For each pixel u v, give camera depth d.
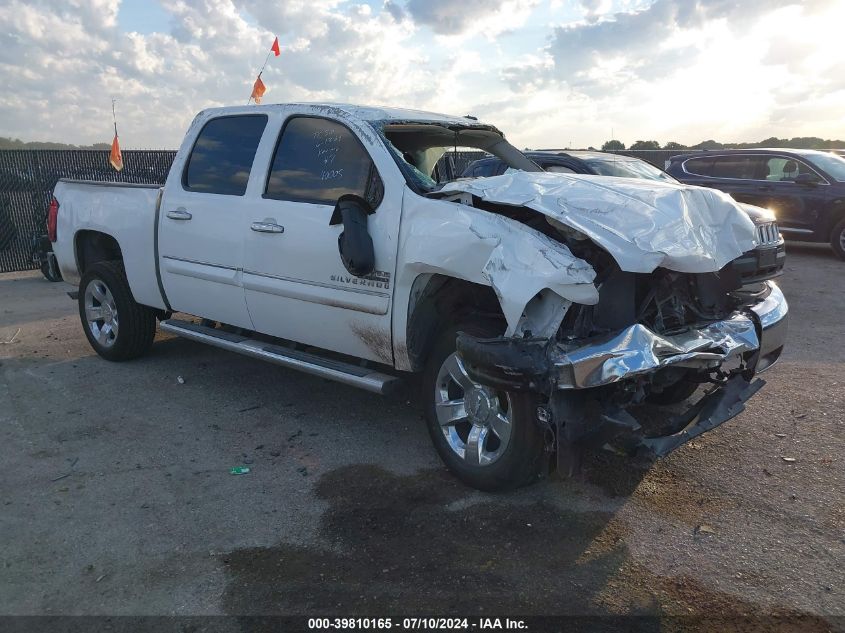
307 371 4.53
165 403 5.26
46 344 6.93
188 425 4.85
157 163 14.07
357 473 4.12
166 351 6.61
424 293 3.93
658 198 3.64
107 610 2.90
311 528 3.52
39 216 12.42
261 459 4.32
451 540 3.40
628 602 2.93
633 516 3.62
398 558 3.25
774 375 5.79
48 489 3.92
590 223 3.38
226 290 5.05
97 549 3.33
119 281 5.95
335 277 4.29
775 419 4.86
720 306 4.17
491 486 3.72
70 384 5.68
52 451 4.42
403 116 4.69
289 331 4.73
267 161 4.79
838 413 4.93
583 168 9.78
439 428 3.99
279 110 4.86
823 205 11.81
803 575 3.11
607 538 3.41
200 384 5.68
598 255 3.47
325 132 4.55
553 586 3.04
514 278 3.31
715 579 3.09
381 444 4.54
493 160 5.79
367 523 3.56
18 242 12.34
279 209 4.61
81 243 6.46
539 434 3.48
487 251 3.47
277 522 3.58
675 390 4.77
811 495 3.81
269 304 4.77
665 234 3.40
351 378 4.25
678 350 3.44
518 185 3.77
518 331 3.38
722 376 4.11
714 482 3.97
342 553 3.29
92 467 4.20
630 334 3.29
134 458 4.33
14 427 4.80
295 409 5.15
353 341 4.34
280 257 4.59
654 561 3.22
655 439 3.45
